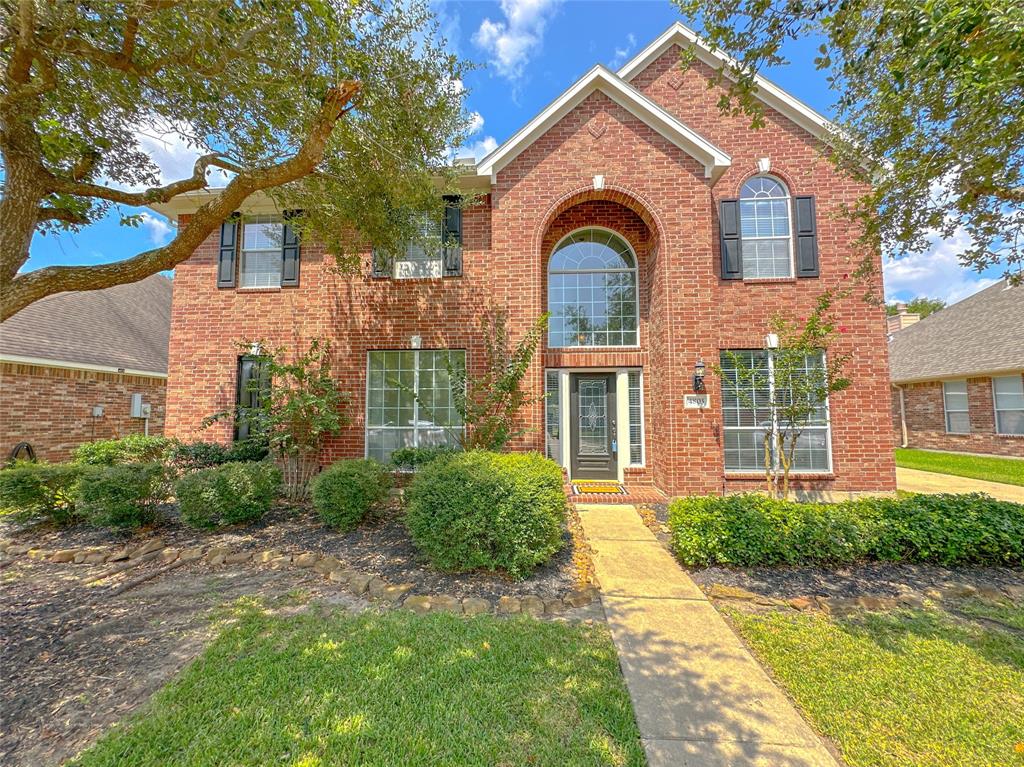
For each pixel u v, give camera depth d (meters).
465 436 8.01
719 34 4.12
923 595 4.28
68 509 6.52
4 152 4.49
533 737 2.43
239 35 4.52
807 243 8.52
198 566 4.98
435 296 9.27
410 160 6.44
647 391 9.20
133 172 6.25
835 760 2.31
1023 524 4.90
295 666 3.04
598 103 8.38
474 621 3.71
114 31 4.66
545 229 8.48
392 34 5.45
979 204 5.26
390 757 2.29
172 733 2.44
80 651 3.29
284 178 5.46
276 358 9.41
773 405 7.11
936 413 16.62
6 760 2.29
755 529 4.96
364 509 6.28
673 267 8.08
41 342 11.27
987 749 2.37
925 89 4.50
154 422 14.35
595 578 4.71
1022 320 15.16
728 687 2.89
